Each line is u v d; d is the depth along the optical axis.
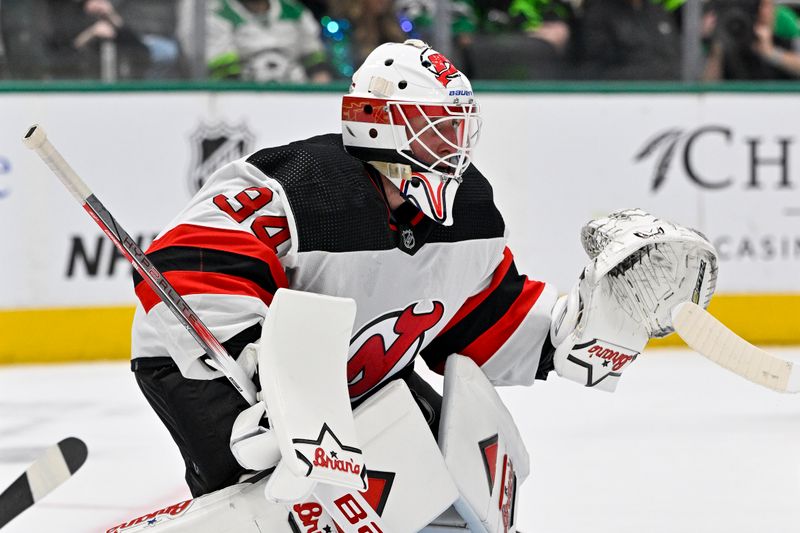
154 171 16.97
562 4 18.31
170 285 5.16
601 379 6.77
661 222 6.30
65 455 5.07
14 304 16.80
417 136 5.88
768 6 18.52
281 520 5.54
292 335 5.12
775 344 17.69
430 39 17.97
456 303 6.37
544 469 10.19
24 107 16.73
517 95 17.38
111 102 16.84
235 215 5.55
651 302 6.48
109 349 17.00
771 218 17.70
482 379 6.55
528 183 17.41
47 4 17.47
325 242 5.57
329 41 17.84
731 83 17.89
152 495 9.50
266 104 17.11
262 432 5.17
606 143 17.52
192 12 17.66
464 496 6.20
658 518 8.54
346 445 5.15
